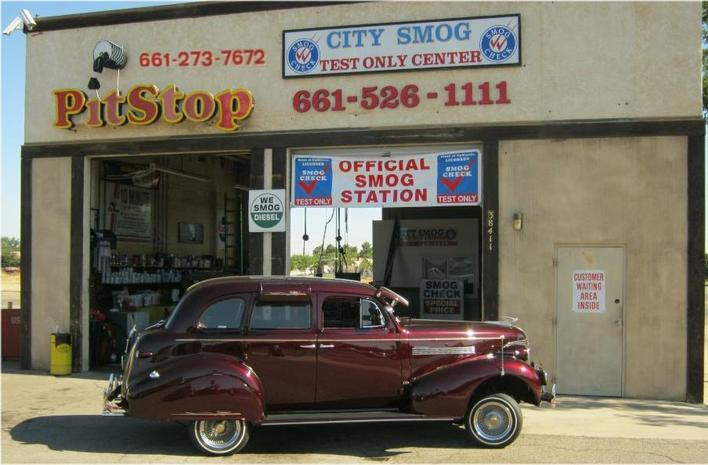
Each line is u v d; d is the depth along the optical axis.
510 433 6.85
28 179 11.67
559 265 9.79
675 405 9.18
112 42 11.37
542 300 9.80
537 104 9.88
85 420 8.15
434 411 6.78
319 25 10.62
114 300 13.10
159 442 7.16
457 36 10.14
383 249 15.51
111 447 6.96
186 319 6.78
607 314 9.66
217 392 6.45
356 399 6.92
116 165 13.71
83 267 11.47
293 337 6.81
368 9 10.46
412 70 10.27
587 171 9.71
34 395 9.60
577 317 9.73
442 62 10.17
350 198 10.64
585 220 9.70
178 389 6.45
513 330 7.35
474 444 7.02
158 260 14.84
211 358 6.61
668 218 9.48
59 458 6.52
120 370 11.62
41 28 11.73
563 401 9.37
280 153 10.69
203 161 16.70
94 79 11.21
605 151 9.66
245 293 6.89
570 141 9.76
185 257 15.93
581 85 9.77
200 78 11.05
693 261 9.38
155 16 11.23
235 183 18.44
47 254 11.56
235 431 6.62
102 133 11.39
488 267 9.92
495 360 6.92
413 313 14.99
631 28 9.66
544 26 9.89
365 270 26.97
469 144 10.20
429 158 10.38
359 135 10.40
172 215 15.77
